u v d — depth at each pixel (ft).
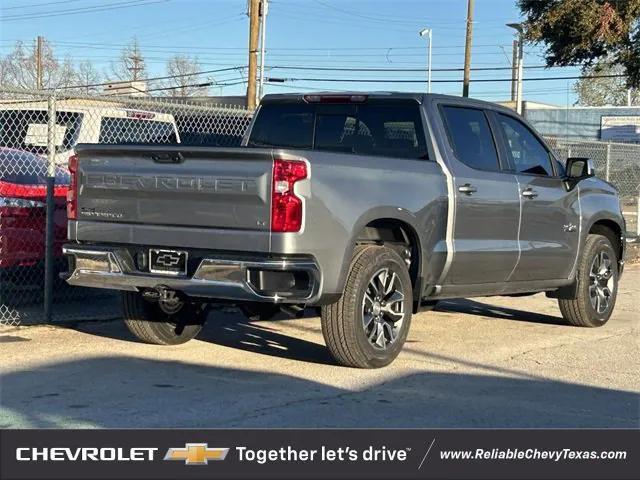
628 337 28.45
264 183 19.39
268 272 19.60
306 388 20.53
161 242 20.75
